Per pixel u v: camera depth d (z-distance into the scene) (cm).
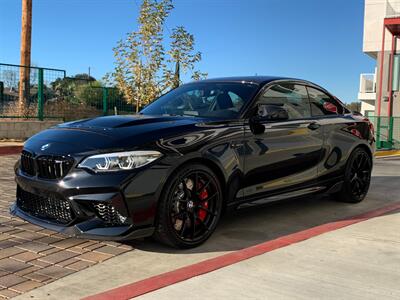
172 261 420
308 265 408
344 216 599
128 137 423
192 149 439
